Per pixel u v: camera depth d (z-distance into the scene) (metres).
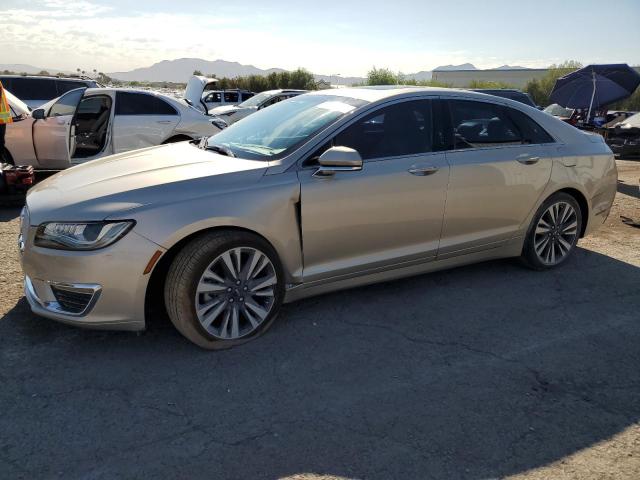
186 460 2.22
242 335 3.21
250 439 2.37
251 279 3.20
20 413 2.49
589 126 14.06
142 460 2.21
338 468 2.21
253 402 2.65
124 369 2.90
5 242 5.02
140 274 2.86
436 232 3.88
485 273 4.58
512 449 2.37
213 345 3.12
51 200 3.05
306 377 2.89
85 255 2.80
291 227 3.26
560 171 4.42
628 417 2.63
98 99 8.47
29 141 7.41
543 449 2.38
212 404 2.62
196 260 2.95
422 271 3.99
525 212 4.31
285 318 3.61
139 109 8.26
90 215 2.83
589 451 2.38
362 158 3.51
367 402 2.68
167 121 8.46
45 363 2.93
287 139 3.51
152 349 3.12
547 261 4.61
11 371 2.83
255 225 3.10
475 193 3.97
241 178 3.15
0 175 6.33
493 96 4.25
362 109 3.58
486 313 3.79
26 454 2.22
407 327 3.53
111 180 3.16
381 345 3.28
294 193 3.23
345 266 3.55
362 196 3.46
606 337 3.48
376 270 3.71
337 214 3.39
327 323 3.55
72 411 2.52
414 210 3.70
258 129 3.89
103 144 8.07
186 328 3.01
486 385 2.87
